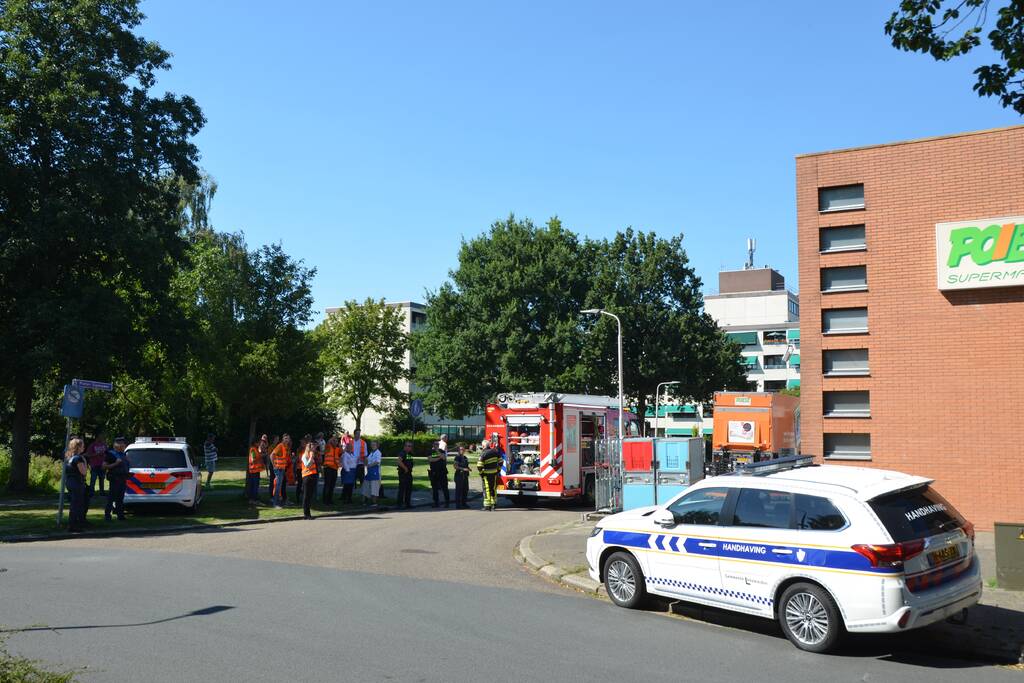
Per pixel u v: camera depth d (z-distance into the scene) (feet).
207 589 33.17
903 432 50.08
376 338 204.85
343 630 26.35
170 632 25.61
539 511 71.87
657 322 156.46
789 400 96.27
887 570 24.11
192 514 62.64
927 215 50.37
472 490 97.40
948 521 26.27
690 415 291.58
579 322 148.77
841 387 52.16
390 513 69.15
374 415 277.44
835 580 24.98
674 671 22.65
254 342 117.50
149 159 82.02
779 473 29.01
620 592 31.94
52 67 74.18
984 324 48.55
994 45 30.19
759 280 343.87
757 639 27.12
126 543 47.62
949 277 48.73
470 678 21.25
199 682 20.34
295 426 192.03
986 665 24.35
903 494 26.23
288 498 78.07
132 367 82.17
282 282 120.67
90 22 77.66
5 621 26.73
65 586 33.17
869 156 52.24
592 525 57.62
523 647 24.77
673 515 30.42
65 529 52.16
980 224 47.98
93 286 74.38
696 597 29.14
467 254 152.35
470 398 144.77
